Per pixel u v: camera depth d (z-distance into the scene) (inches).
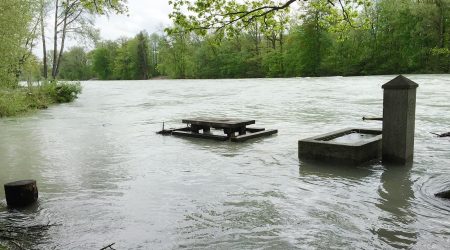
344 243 197.9
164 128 609.6
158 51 4667.8
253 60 3762.3
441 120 601.0
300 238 205.3
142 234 216.4
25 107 927.0
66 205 264.7
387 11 2797.7
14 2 725.9
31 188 269.3
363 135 418.3
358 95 1142.3
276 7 327.6
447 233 205.9
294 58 3284.9
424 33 2566.4
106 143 495.8
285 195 272.4
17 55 796.6
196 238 209.5
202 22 334.0
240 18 330.6
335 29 373.4
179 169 351.9
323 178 310.0
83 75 5319.9
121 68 4955.7
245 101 1074.7
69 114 876.0
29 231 223.3
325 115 711.1
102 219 238.7
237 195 275.3
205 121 508.4
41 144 503.5
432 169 326.0
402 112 330.6
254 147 439.5
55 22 1553.9
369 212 237.1
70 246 204.2
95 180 324.2
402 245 193.9
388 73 2817.4
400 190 276.2
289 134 518.9
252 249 195.0
